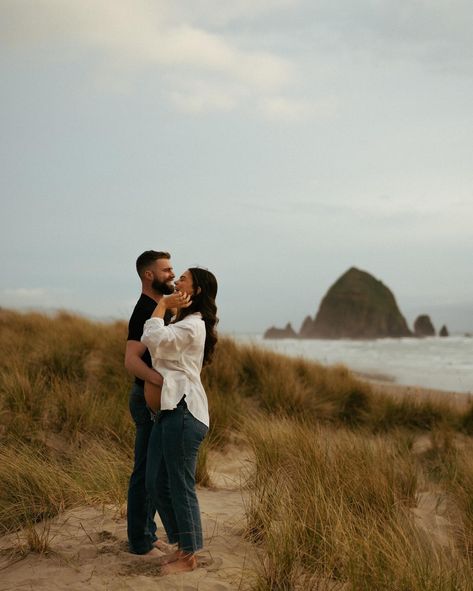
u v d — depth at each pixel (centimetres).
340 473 511
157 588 346
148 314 388
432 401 1093
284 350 1313
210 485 581
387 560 359
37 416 701
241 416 820
